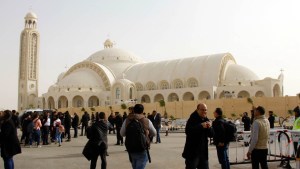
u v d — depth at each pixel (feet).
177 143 83.41
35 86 383.04
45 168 44.93
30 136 76.79
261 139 33.27
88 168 45.06
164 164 48.42
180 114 225.35
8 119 37.24
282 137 52.75
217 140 39.06
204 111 29.60
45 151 65.82
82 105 318.24
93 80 330.34
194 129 28.89
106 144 38.19
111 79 336.49
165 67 329.52
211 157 56.08
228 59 306.76
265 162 33.37
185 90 282.97
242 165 48.19
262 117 34.04
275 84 264.11
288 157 46.24
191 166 28.94
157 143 83.15
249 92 261.03
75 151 65.72
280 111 193.26
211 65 294.46
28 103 372.79
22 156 57.88
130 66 371.15
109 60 383.86
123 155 59.16
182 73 308.81
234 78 283.79
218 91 269.03
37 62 387.14
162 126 150.82
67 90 314.55
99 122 38.14
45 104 318.86
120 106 250.57
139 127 30.27
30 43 381.60
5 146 36.68
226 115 206.80
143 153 30.35
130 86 304.50
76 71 357.82
